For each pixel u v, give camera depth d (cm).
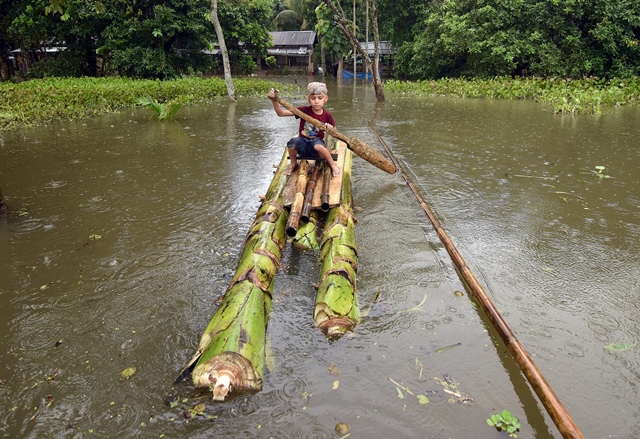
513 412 200
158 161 630
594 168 574
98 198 473
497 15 1917
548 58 1816
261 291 262
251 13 2428
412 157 645
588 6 1839
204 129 898
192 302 281
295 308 273
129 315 269
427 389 211
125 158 648
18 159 641
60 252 349
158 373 222
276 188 406
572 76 1816
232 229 392
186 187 509
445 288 296
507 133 832
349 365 226
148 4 1878
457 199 462
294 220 334
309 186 393
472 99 1529
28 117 971
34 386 215
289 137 809
